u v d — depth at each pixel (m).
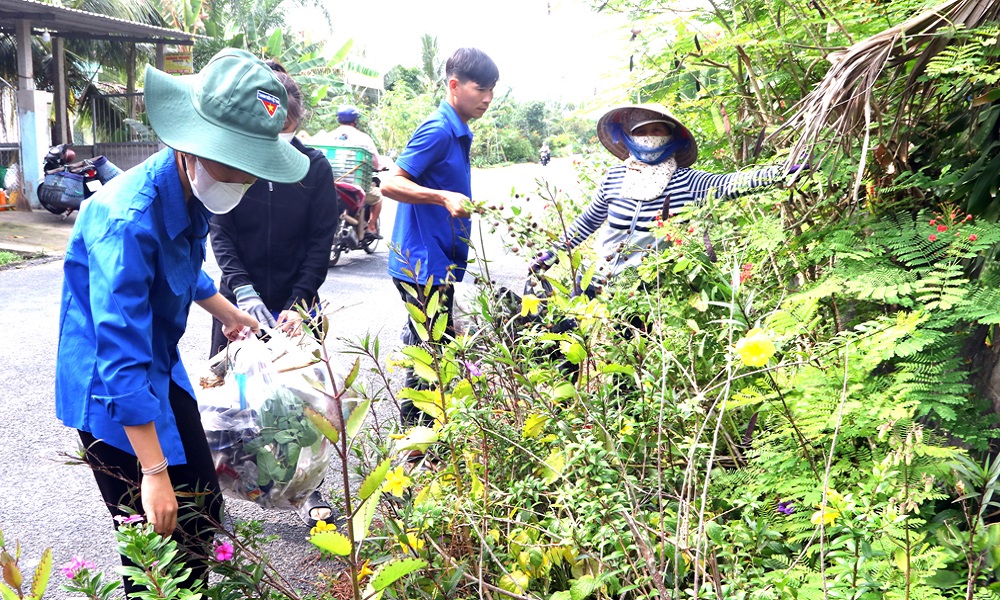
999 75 2.41
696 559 1.77
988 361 2.49
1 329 7.02
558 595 2.04
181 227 2.21
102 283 2.07
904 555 1.78
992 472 1.92
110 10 20.78
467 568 2.24
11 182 14.63
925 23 2.43
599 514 2.04
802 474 2.35
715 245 3.28
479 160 46.28
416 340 3.75
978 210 2.63
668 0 3.50
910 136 2.87
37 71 21.05
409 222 3.85
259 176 2.12
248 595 2.29
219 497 2.48
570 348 2.48
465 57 3.87
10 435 4.71
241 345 3.00
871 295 2.54
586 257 3.24
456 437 2.42
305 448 2.97
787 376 2.47
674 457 2.45
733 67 3.81
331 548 1.77
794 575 1.93
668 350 2.57
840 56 2.71
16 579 1.59
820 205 2.94
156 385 2.26
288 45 29.48
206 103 2.10
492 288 3.02
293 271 3.68
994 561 1.69
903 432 2.25
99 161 13.59
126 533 1.93
